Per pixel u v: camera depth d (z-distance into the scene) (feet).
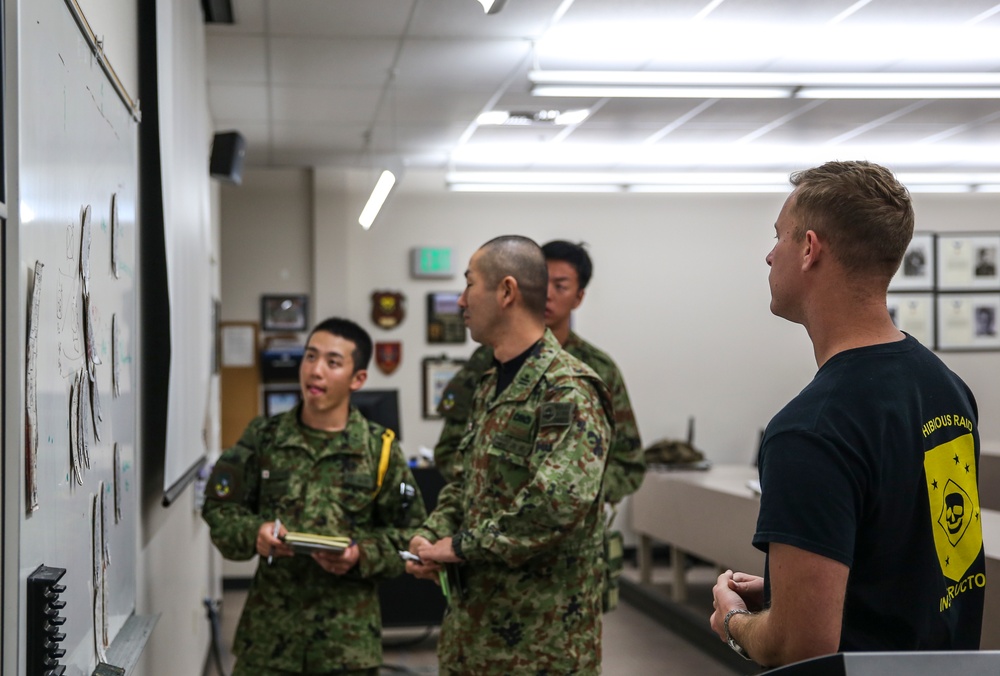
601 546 7.41
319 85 17.71
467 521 7.19
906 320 26.84
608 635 19.01
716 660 17.07
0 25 3.59
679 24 14.56
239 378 24.30
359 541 8.28
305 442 8.67
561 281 10.62
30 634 3.84
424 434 25.22
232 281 24.56
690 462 22.24
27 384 3.84
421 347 25.34
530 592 6.88
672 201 26.43
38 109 4.07
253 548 8.07
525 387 7.06
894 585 4.08
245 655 8.30
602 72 15.17
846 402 4.03
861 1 13.62
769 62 16.29
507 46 15.55
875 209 4.19
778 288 4.53
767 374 26.58
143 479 7.91
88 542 5.15
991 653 3.57
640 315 26.18
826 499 3.86
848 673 3.47
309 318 24.73
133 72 7.66
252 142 22.21
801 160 23.95
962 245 27.07
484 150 23.11
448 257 25.31
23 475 3.77
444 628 7.28
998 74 16.10
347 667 8.23
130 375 6.84
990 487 17.88
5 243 3.66
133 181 6.98
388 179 16.40
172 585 10.46
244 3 13.66
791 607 3.86
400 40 15.25
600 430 6.85
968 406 4.46
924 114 19.49
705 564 25.18
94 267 5.37
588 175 23.65
